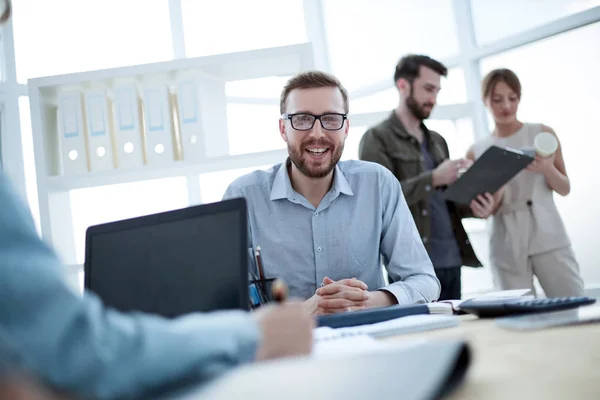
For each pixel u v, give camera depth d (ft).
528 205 10.00
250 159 9.53
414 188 9.48
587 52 11.45
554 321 3.03
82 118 9.62
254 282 4.96
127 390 1.63
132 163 9.54
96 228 3.86
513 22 12.64
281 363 1.87
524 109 12.55
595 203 11.59
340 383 1.62
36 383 1.35
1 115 12.17
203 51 14.76
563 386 1.85
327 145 6.04
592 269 11.70
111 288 3.69
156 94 9.53
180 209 3.53
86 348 1.58
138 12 14.15
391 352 1.87
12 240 1.59
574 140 11.81
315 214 6.16
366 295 4.99
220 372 1.85
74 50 13.33
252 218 6.22
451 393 1.86
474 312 3.87
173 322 1.97
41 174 9.62
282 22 15.65
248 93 14.29
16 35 12.53
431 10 13.99
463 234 9.82
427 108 9.75
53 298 1.57
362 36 15.31
